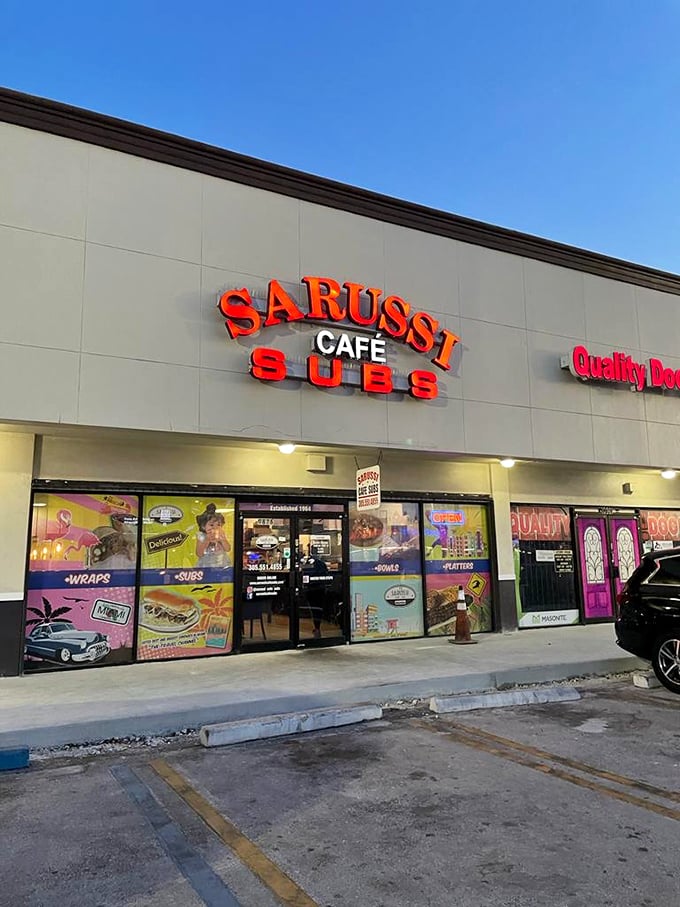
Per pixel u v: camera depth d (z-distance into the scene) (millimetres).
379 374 10250
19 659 8828
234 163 9711
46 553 9438
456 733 6586
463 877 3639
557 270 12695
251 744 6301
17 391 7973
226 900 3426
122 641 9711
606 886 3518
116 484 9859
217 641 10320
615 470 14281
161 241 9047
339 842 4102
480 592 12859
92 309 8500
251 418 9320
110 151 8922
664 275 14078
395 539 12125
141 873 3727
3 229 8188
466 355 11352
